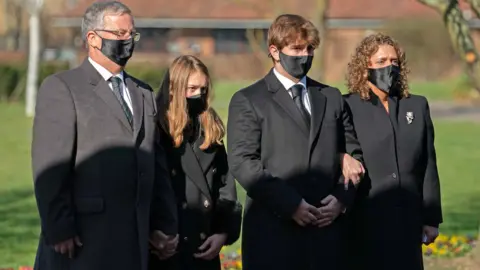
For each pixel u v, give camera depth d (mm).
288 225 9570
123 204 9039
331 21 84000
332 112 9812
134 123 9211
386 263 10156
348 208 9734
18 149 36375
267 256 9586
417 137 10352
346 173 9695
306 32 9531
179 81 9938
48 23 76500
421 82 71375
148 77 63500
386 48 10281
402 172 10250
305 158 9547
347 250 10273
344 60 83625
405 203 10234
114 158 9023
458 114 53781
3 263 16125
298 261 9539
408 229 10234
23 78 67750
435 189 10492
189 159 9953
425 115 10516
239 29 91000
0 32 94500
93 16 9172
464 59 15906
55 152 8852
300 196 9375
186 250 9945
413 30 65312
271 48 9742
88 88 9125
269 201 9359
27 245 17797
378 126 10258
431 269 14938
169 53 88000
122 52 9156
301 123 9625
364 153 10219
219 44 91562
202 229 10008
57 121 8930
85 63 9305
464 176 28703
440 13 16016
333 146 9703
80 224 9008
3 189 25688
